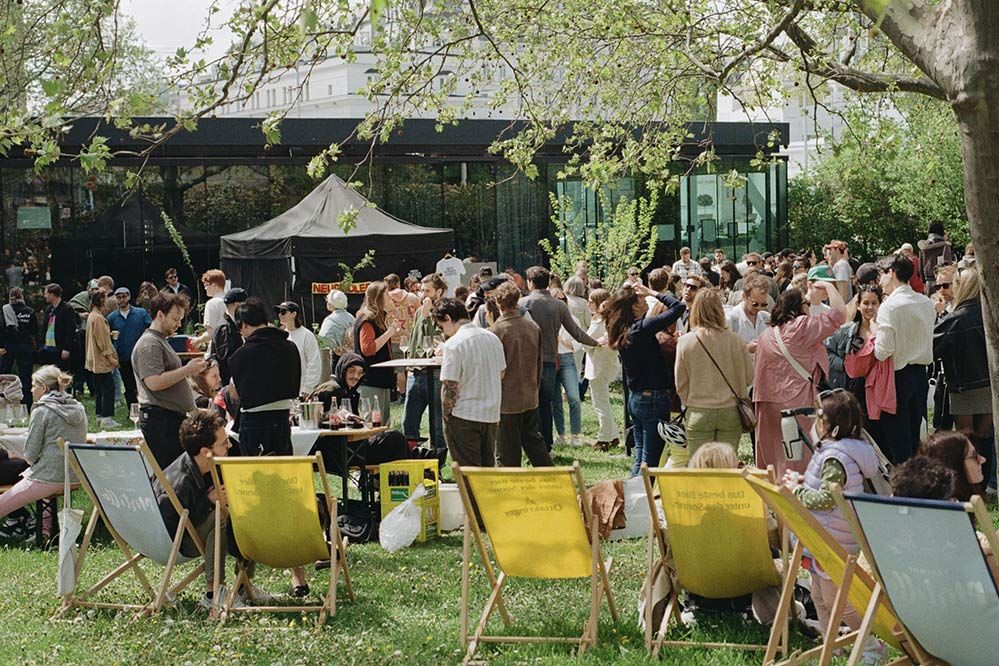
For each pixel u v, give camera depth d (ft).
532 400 32.58
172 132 24.30
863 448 19.63
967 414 31.17
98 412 52.31
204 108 24.54
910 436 31.58
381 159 88.79
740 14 36.52
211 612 22.80
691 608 21.58
